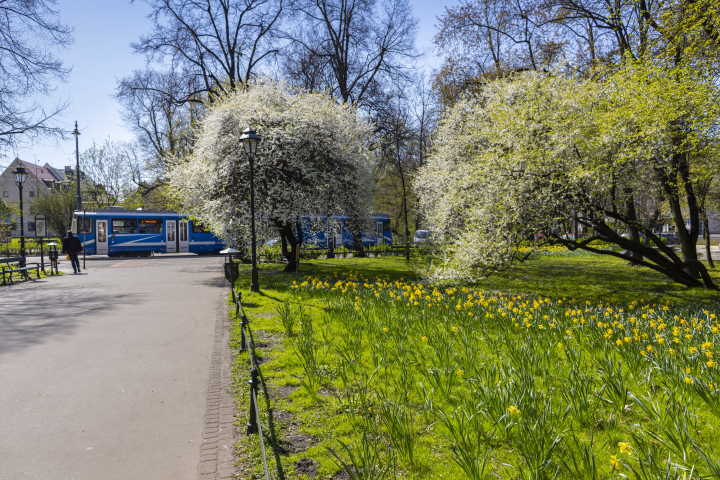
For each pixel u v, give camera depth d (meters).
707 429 3.28
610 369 4.14
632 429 3.32
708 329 6.03
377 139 22.97
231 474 3.15
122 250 29.41
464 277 10.71
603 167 9.59
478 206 11.11
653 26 11.53
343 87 25.16
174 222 30.94
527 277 15.46
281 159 15.17
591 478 2.63
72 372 5.41
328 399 4.28
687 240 13.91
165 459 3.39
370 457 3.06
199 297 11.12
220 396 4.62
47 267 20.64
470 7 21.70
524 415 3.25
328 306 8.42
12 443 3.66
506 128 10.71
